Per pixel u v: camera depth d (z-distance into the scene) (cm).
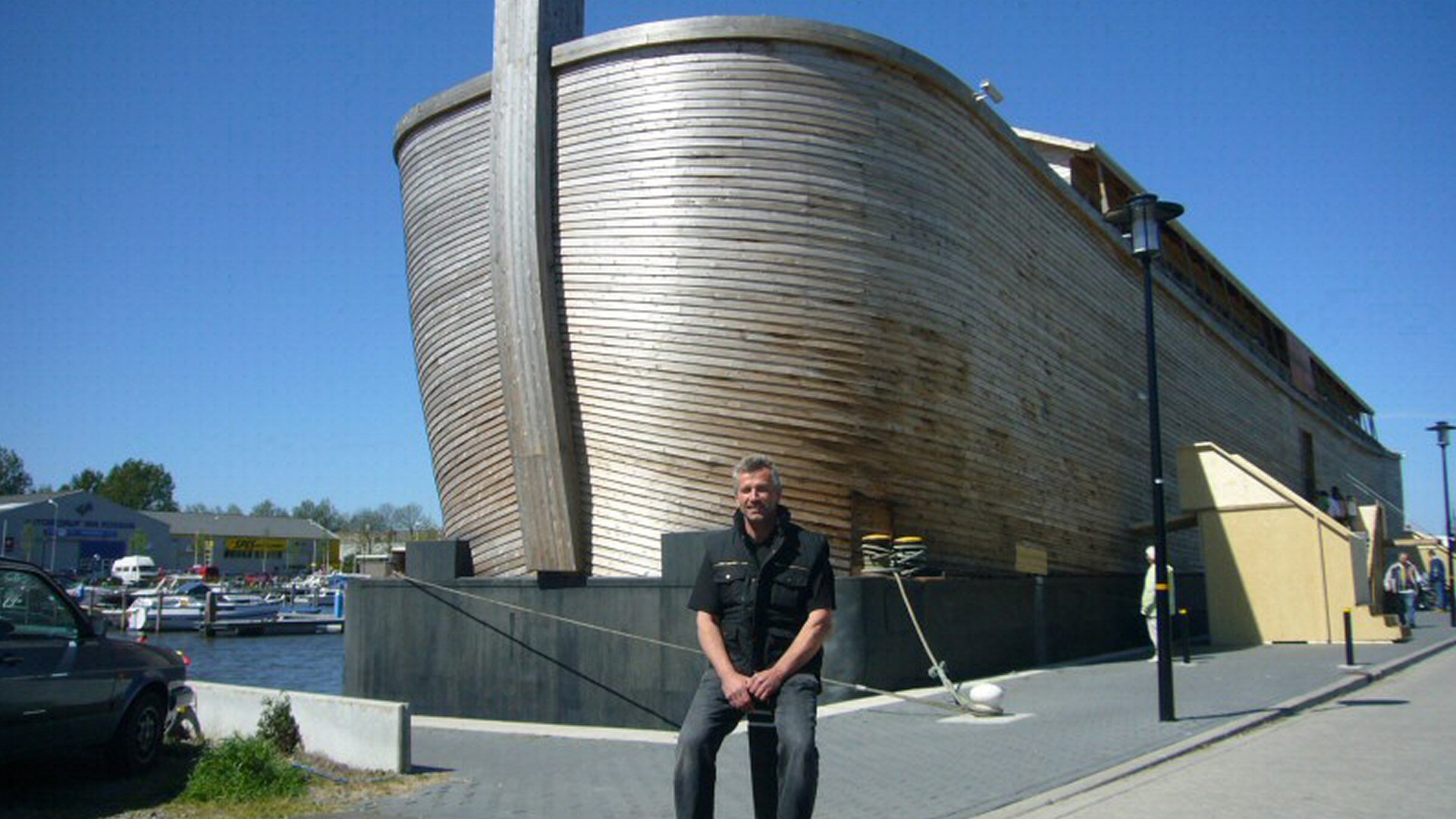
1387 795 713
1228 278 3325
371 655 1512
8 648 753
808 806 404
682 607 1288
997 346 1677
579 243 1434
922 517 1516
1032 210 1831
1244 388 3081
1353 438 4616
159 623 4141
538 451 1407
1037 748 907
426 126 1605
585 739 1147
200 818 732
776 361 1376
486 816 727
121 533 8206
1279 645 1945
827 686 1265
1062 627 1822
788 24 1405
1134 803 699
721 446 1366
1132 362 2272
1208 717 1052
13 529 7450
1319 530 1962
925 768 838
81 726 805
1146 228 1171
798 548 453
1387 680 1423
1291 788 738
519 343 1430
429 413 1620
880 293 1435
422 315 1616
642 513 1370
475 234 1520
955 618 1480
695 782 429
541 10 1483
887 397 1444
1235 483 2039
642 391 1384
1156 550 1091
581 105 1458
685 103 1409
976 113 1619
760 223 1387
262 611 4356
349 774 881
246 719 1012
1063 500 1911
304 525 10431
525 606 1395
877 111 1457
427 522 11069
